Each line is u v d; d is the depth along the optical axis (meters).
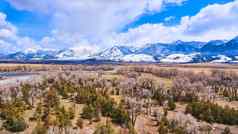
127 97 154.25
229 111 142.50
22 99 138.25
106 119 128.50
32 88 157.50
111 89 183.88
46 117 116.50
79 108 138.50
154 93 170.88
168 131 121.38
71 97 155.62
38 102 138.62
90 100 144.62
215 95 188.62
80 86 177.00
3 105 124.62
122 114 126.19
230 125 137.62
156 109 146.38
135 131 116.62
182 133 121.19
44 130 102.25
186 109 147.38
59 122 112.19
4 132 106.62
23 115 121.00
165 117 130.75
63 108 124.19
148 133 120.69
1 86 157.25
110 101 138.50
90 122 122.31
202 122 135.38
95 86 184.00
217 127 133.25
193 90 185.38
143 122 131.38
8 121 111.69
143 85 192.75
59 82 190.00
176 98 172.25
